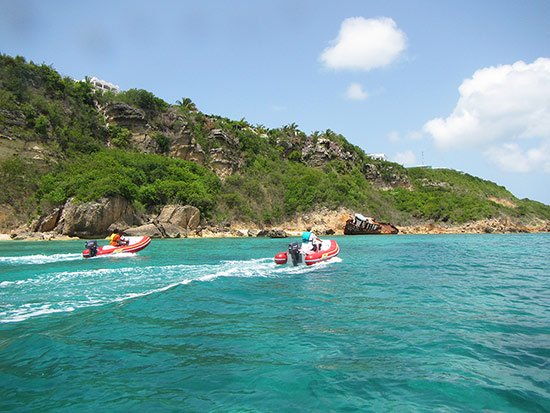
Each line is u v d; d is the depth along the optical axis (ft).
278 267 53.42
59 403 14.70
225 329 24.22
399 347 20.85
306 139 284.82
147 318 26.86
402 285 39.86
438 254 76.79
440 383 16.42
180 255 72.02
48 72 185.78
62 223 125.18
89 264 57.00
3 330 23.97
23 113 158.61
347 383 16.43
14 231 125.49
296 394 15.43
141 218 143.02
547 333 23.29
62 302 31.65
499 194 341.41
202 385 16.24
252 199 194.29
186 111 230.48
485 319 26.53
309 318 26.86
